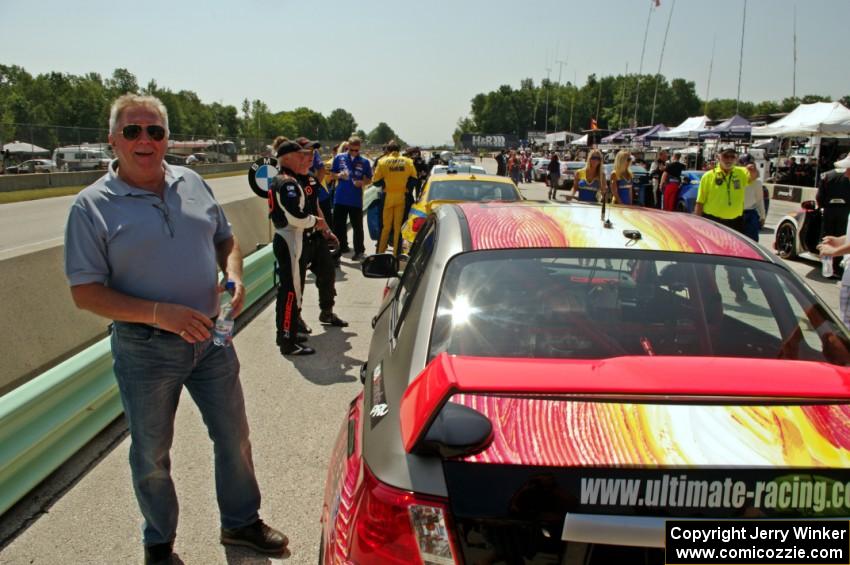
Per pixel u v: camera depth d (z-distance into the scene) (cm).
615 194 893
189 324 241
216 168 4600
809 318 231
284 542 295
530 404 161
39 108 7800
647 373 171
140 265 247
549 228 270
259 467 375
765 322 231
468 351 215
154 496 265
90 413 391
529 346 219
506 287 238
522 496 148
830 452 150
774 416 158
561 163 2877
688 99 13088
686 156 3347
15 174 2711
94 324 565
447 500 150
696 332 230
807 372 173
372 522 157
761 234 1470
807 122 2222
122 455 386
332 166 1100
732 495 147
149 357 253
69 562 285
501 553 148
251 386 504
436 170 1413
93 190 243
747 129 2877
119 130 242
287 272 568
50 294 515
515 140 11062
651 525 146
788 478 148
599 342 224
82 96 8294
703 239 265
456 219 289
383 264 388
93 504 332
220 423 282
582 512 147
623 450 150
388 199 1074
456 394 166
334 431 423
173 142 4922
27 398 323
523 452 150
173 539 276
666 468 147
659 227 276
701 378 168
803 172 2661
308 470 372
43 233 1569
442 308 229
